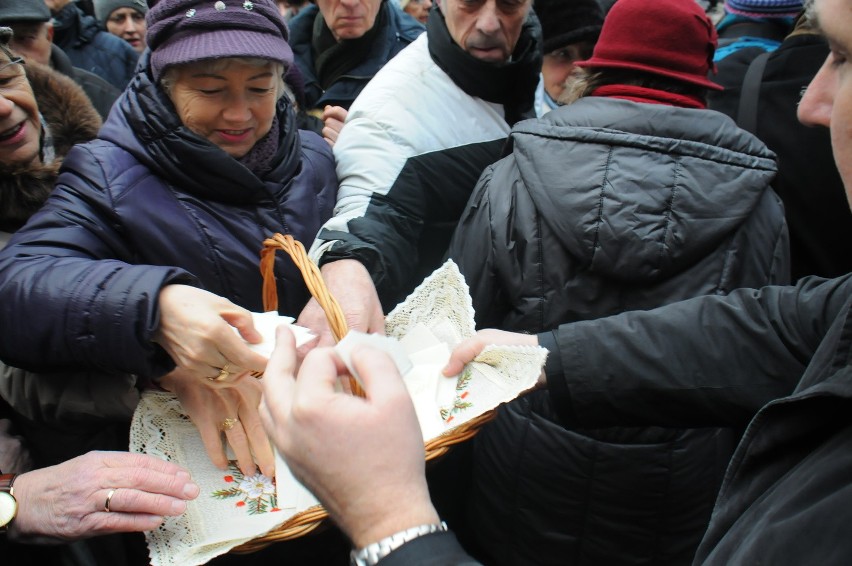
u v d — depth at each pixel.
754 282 1.19
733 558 0.64
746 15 2.20
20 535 0.97
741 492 0.73
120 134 1.18
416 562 0.59
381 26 2.24
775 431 0.69
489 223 1.29
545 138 1.23
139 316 0.96
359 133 1.54
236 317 0.98
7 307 1.02
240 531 0.96
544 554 1.31
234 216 1.21
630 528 1.25
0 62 1.21
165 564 0.91
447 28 1.61
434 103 1.59
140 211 1.14
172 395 1.08
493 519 1.35
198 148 1.14
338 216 1.39
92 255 1.10
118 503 0.91
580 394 1.05
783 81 1.76
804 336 0.96
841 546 0.56
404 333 1.20
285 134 1.30
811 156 1.71
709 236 1.14
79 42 2.75
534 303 1.23
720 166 1.16
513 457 1.28
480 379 1.09
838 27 0.60
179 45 1.09
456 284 1.17
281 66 1.20
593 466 1.22
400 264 1.42
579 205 1.15
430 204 1.58
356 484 0.63
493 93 1.65
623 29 1.30
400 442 0.64
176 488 0.94
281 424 0.67
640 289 1.18
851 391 0.61
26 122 1.25
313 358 0.69
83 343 0.99
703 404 1.02
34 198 1.23
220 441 1.05
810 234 1.74
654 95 1.26
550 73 2.13
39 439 1.17
